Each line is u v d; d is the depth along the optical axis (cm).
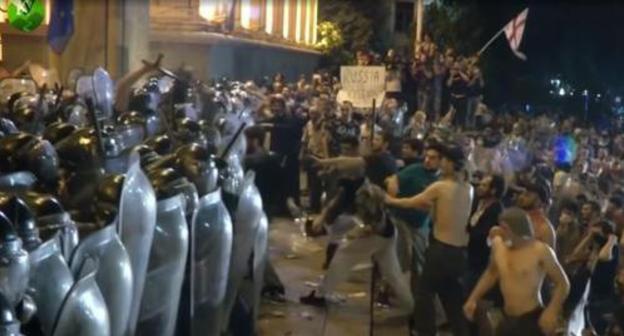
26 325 400
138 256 505
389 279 1065
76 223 496
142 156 642
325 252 1333
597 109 4344
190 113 991
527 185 881
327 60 4219
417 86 2927
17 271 378
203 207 620
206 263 627
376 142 1157
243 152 1064
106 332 415
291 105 1917
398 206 958
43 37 1988
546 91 4519
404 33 4731
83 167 547
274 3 3378
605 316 907
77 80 986
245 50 2762
